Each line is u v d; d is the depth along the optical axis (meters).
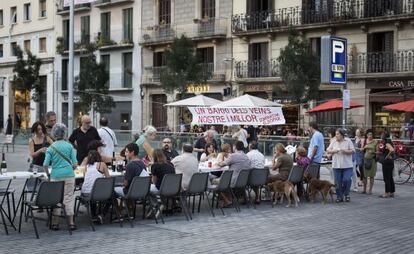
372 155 15.92
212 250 8.70
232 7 36.78
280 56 30.28
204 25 37.97
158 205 11.22
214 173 14.60
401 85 29.64
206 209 13.02
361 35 31.44
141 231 10.25
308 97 30.20
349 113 31.66
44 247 8.79
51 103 48.69
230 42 36.94
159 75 40.22
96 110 41.00
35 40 50.09
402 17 29.30
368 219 11.71
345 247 9.00
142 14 42.16
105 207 11.31
